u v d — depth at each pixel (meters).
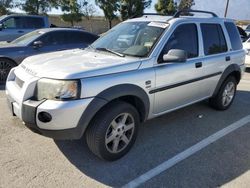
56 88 3.21
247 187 3.30
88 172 3.47
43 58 4.02
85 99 3.26
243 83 8.45
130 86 3.65
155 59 4.01
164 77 4.10
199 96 5.00
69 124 3.22
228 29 5.59
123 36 4.52
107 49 4.34
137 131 3.93
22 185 3.17
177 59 3.93
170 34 4.27
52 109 3.14
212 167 3.68
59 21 38.31
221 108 5.68
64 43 8.53
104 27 40.38
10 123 4.71
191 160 3.83
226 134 4.67
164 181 3.37
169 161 3.79
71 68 3.42
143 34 4.34
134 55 4.04
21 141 4.11
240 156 3.97
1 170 3.41
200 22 4.89
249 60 10.05
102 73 3.45
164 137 4.47
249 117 5.47
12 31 13.36
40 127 3.26
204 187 3.28
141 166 3.65
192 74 4.59
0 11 31.02
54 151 3.89
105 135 3.50
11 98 3.68
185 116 5.36
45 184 3.21
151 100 4.02
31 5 32.44
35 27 14.05
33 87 3.35
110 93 3.43
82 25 39.34
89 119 3.32
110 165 3.64
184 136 4.54
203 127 4.91
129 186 3.26
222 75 5.33
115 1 36.69
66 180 3.30
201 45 4.83
